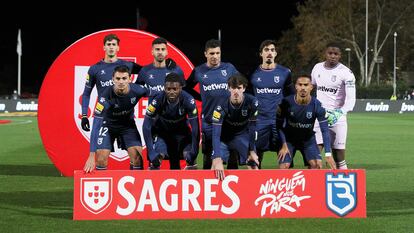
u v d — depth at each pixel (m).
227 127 9.37
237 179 7.98
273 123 10.52
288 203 8.02
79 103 12.38
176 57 12.19
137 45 12.26
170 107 9.21
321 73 11.37
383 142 21.00
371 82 66.25
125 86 9.38
